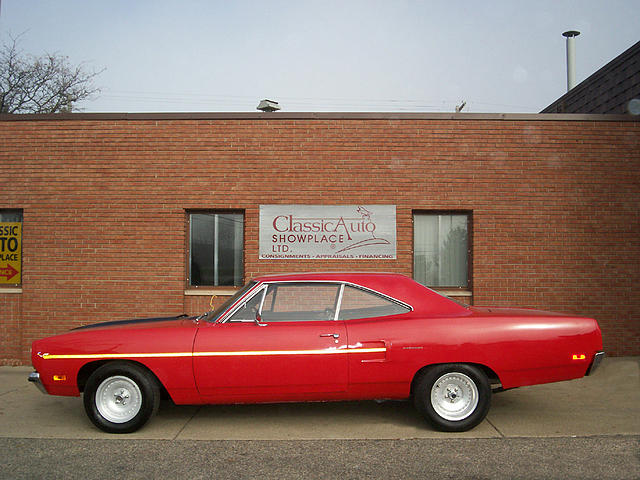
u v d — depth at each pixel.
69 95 24.06
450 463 4.97
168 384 5.79
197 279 9.88
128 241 9.66
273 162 9.67
